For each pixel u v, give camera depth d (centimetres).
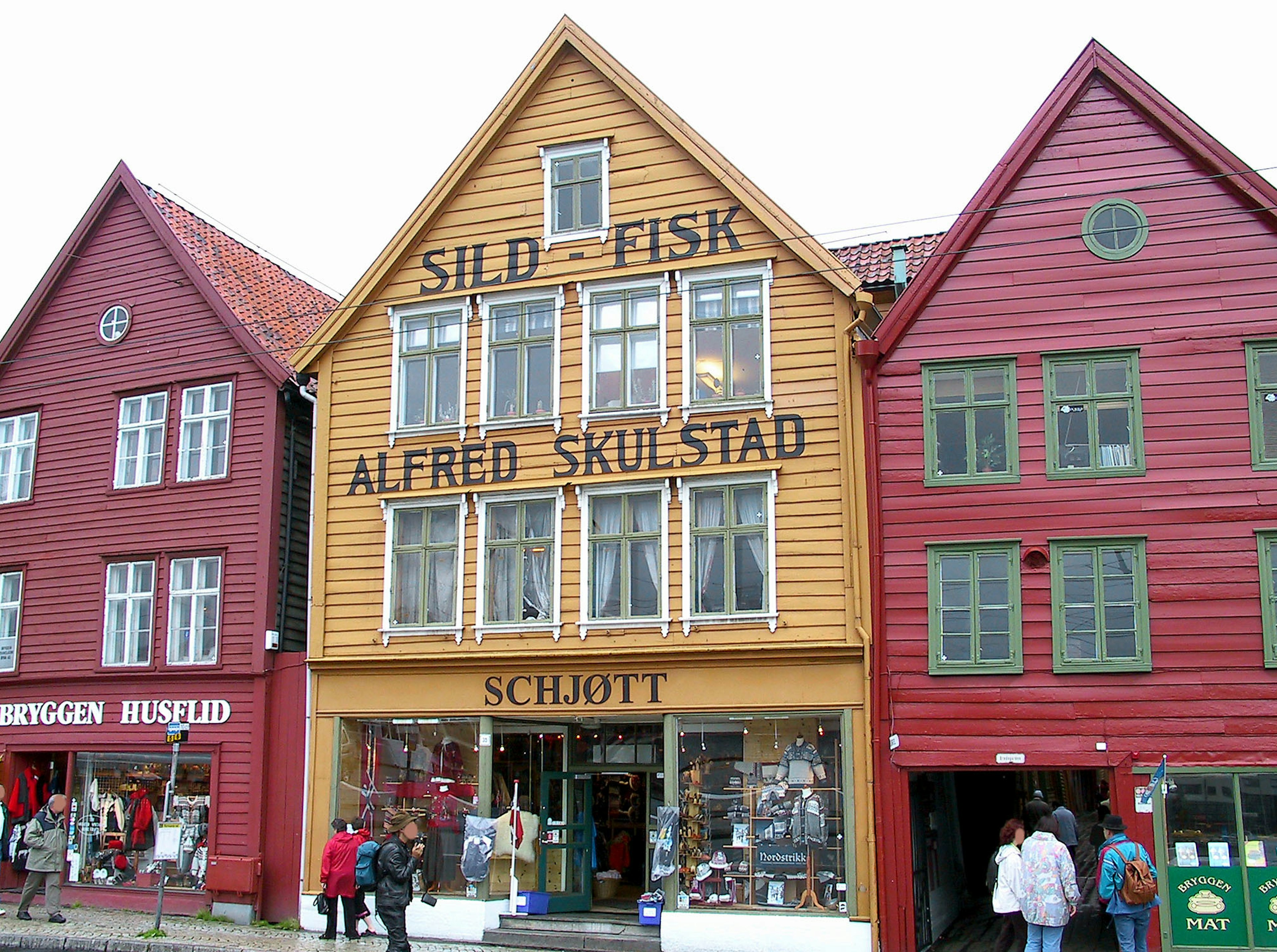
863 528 1889
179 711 2308
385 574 2170
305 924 2106
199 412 2423
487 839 2044
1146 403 1809
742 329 2030
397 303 2244
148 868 2297
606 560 2050
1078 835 2138
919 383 1895
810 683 1895
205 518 2355
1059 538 1803
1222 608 1734
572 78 2197
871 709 1842
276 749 2212
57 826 2155
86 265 2598
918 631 1842
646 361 2077
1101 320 1841
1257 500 1747
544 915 2072
